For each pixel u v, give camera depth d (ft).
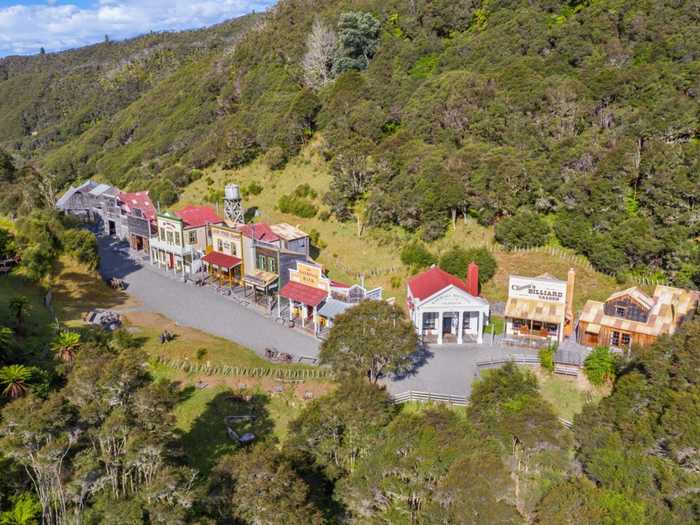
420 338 165.78
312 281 184.96
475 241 210.79
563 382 141.69
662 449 90.99
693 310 149.79
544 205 206.18
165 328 181.78
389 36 367.25
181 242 238.48
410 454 91.45
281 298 207.72
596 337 156.87
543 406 99.14
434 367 152.56
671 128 203.00
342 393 103.60
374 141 290.35
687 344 103.76
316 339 174.50
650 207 186.70
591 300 168.96
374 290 177.47
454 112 259.19
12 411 87.56
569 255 195.00
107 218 314.76
